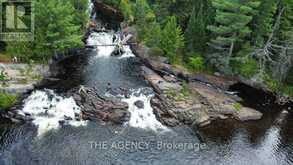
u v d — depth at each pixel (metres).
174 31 68.62
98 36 81.81
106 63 71.19
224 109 57.41
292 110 60.72
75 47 73.75
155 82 63.12
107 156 45.97
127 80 64.69
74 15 74.25
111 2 98.56
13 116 51.81
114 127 51.72
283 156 48.59
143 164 45.12
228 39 62.78
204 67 68.94
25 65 63.28
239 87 66.50
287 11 63.50
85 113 53.34
